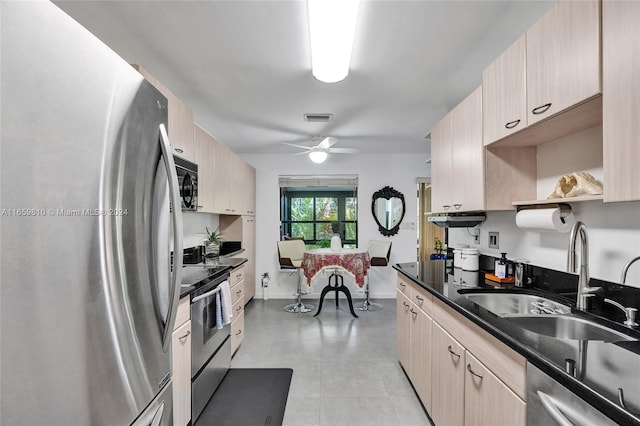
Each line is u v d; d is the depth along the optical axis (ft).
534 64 4.35
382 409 6.59
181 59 6.56
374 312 13.73
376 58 6.56
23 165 1.89
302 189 17.78
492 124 5.46
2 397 1.78
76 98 2.27
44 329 2.01
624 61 3.01
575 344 3.05
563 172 5.23
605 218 4.47
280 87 7.97
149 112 3.17
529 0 4.82
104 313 2.49
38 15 2.00
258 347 9.89
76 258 2.25
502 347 3.53
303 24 5.38
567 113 3.98
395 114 10.05
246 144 14.37
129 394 2.74
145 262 3.04
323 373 8.16
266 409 6.61
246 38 5.81
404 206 16.53
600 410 2.18
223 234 14.14
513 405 3.29
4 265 1.78
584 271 4.42
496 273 6.31
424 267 8.11
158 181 3.37
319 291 16.48
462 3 4.90
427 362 6.08
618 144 3.07
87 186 2.36
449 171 7.35
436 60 6.64
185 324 5.64
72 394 2.20
